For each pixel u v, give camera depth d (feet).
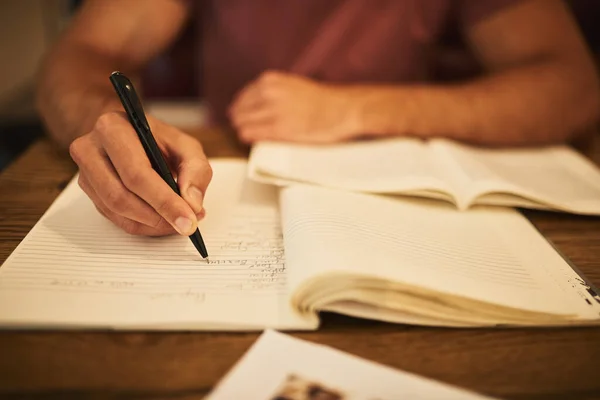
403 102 2.52
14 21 6.83
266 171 1.85
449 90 2.68
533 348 1.22
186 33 5.54
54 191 1.95
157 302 1.28
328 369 1.11
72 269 1.40
